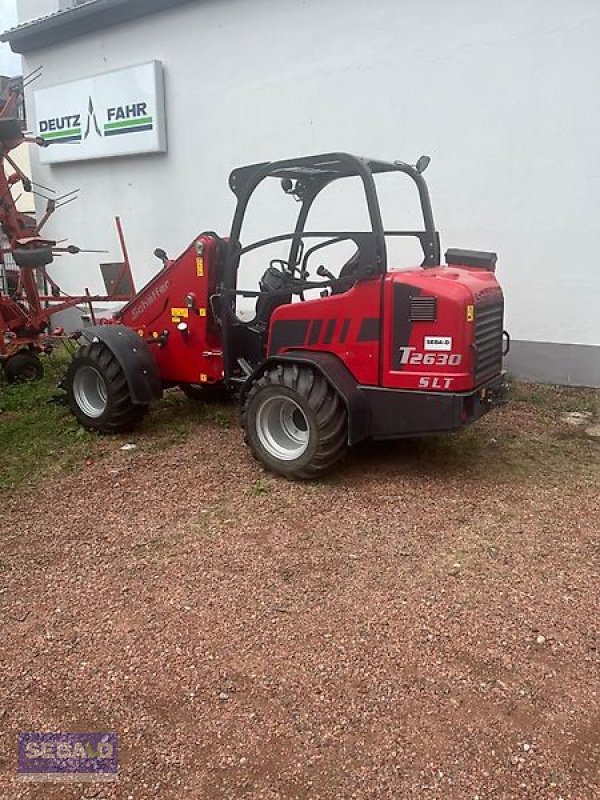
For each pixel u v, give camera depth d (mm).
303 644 2811
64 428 5605
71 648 2840
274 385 4332
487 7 6402
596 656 2699
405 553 3510
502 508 4004
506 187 6625
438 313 3957
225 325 5000
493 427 5465
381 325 4129
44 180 10602
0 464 4898
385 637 2838
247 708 2469
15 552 3639
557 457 4820
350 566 3395
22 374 7242
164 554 3568
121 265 7715
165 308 5531
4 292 8562
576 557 3449
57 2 10109
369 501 4117
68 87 9742
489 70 6504
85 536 3797
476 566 3373
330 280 4484
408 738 2307
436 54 6754
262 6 7793
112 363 5270
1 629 2984
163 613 3055
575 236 6379
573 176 6289
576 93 6145
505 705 2445
